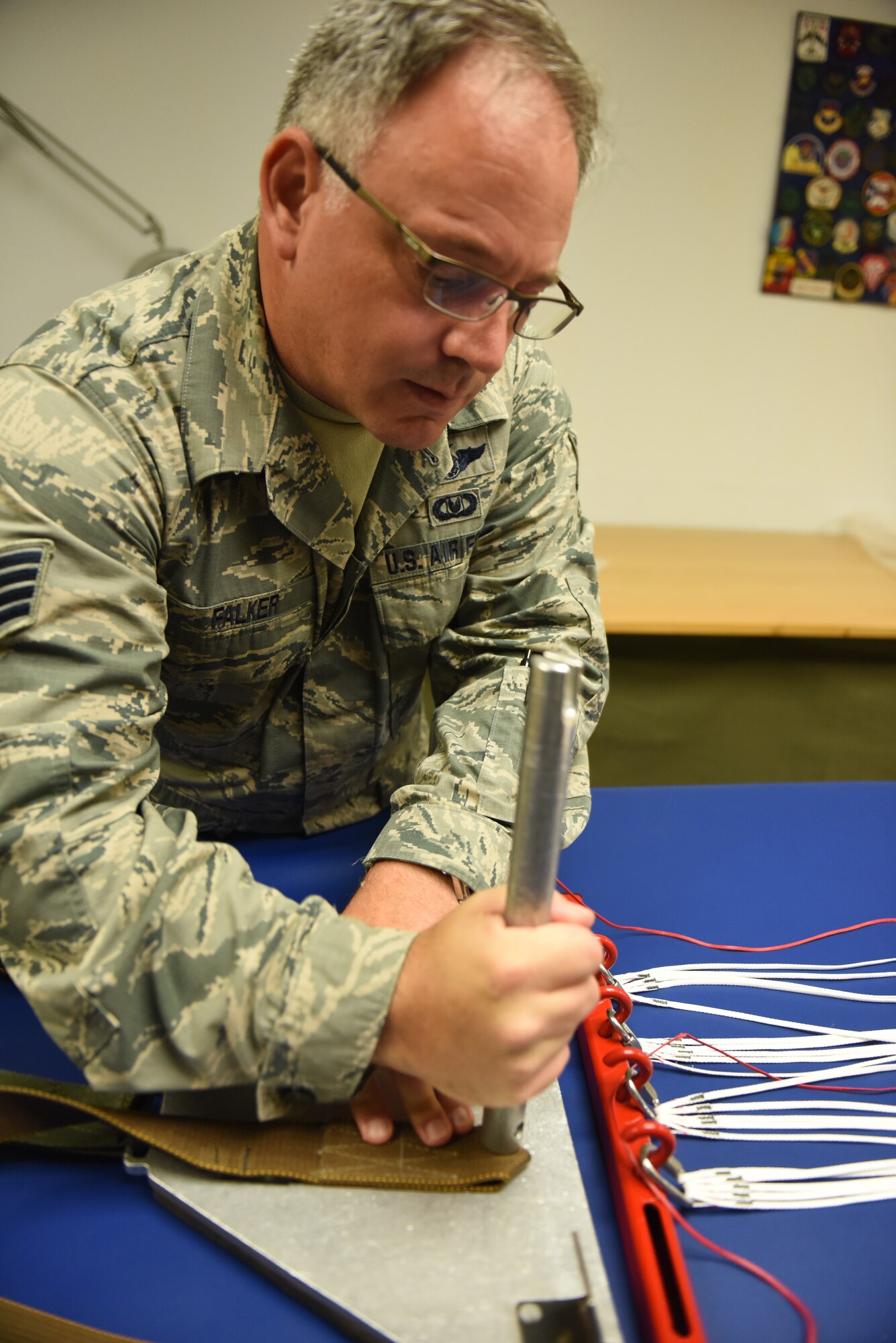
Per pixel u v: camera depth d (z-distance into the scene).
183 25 2.16
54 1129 0.65
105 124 2.22
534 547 1.01
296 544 0.84
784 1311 0.56
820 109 2.38
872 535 2.64
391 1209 0.59
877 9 2.33
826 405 2.67
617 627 1.96
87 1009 0.59
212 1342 0.53
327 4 2.19
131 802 0.65
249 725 0.96
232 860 0.65
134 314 0.74
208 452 0.74
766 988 0.82
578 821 0.89
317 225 0.64
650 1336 0.53
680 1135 0.67
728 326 2.56
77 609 0.64
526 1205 0.59
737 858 1.01
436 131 0.57
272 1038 0.58
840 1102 0.71
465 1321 0.52
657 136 2.36
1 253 2.31
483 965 0.53
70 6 2.11
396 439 0.73
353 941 0.60
